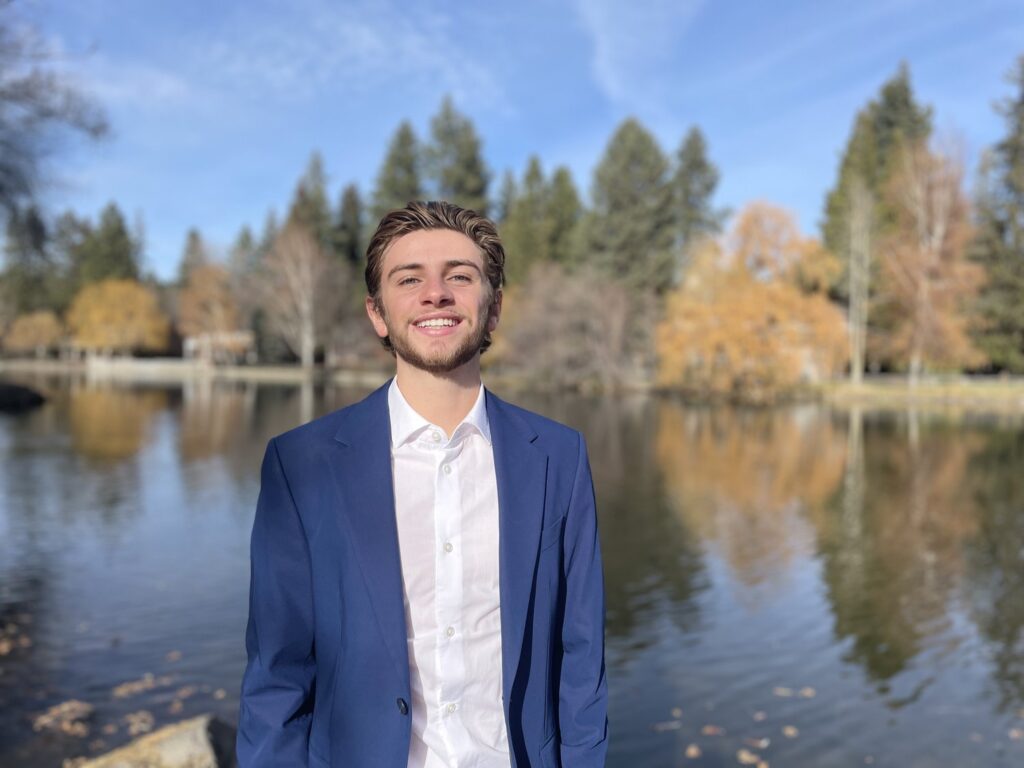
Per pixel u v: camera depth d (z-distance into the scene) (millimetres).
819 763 4094
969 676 5258
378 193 50781
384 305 1362
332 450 1334
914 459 15164
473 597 1298
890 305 34188
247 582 7027
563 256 50125
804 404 27656
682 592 7082
